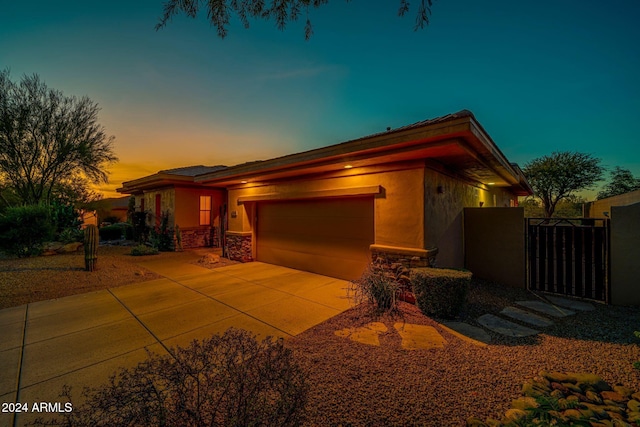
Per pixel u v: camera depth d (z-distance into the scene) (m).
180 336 3.91
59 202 13.52
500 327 4.19
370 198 6.47
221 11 2.62
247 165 7.66
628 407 2.43
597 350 3.48
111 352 3.46
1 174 12.47
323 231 7.64
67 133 13.27
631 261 5.17
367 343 3.63
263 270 8.39
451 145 4.23
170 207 13.17
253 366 2.22
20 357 3.33
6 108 11.94
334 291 6.15
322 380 2.79
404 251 5.45
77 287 6.47
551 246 6.05
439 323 4.32
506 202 15.05
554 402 2.28
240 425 1.74
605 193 25.23
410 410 2.38
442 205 6.10
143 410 1.76
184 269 8.61
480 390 2.67
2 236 9.81
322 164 6.16
